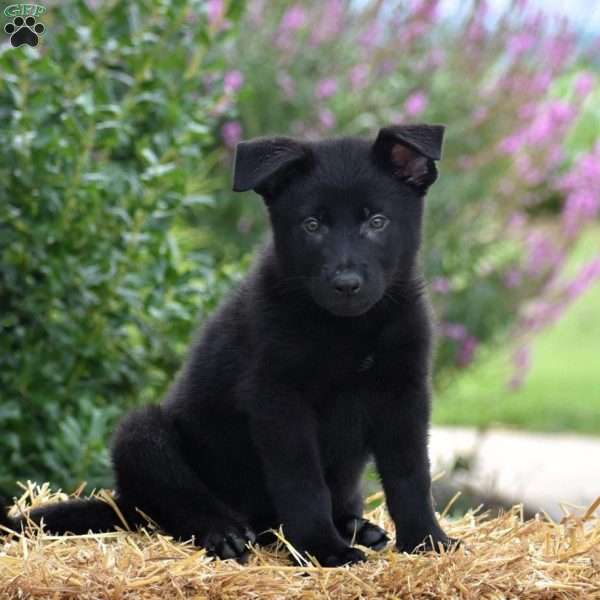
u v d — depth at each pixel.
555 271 12.81
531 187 14.36
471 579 5.48
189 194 9.78
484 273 12.77
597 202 12.70
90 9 8.59
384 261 6.31
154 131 9.05
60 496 6.97
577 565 5.70
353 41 12.99
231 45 12.32
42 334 8.70
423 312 6.43
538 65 12.78
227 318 6.62
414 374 6.34
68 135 8.38
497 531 6.36
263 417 6.17
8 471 8.50
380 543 6.35
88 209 8.47
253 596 5.36
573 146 20.41
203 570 5.42
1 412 8.25
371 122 12.53
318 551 5.90
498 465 12.88
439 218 12.34
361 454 6.53
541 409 16.05
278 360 6.16
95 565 5.46
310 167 6.39
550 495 11.52
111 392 9.14
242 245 12.10
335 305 6.07
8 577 5.34
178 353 9.20
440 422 15.37
